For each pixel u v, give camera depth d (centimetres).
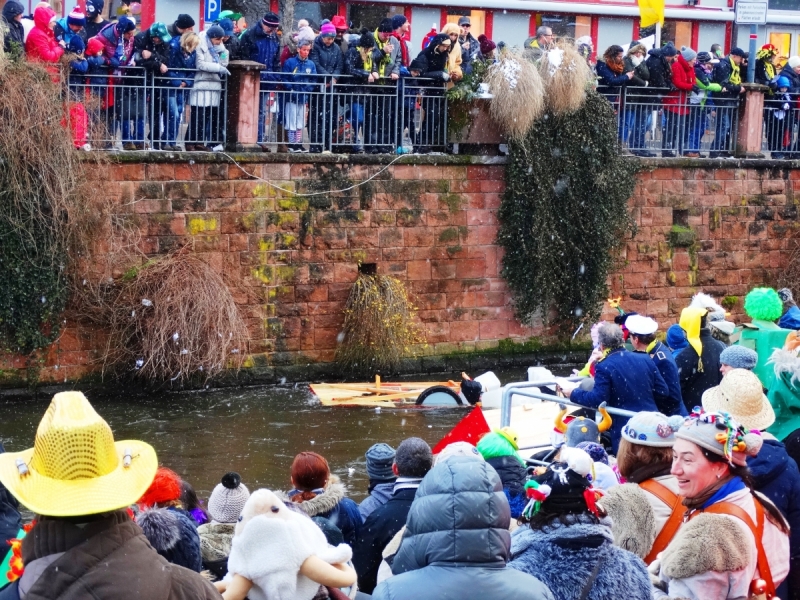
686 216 2011
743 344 830
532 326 1902
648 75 1962
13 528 474
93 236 1540
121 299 1562
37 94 1443
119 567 299
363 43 1733
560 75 1811
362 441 1391
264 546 425
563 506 398
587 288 1908
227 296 1595
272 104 1686
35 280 1492
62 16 1873
